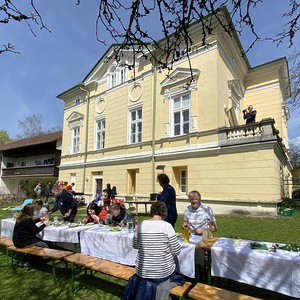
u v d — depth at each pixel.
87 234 4.66
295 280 2.67
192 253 3.37
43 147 28.08
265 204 9.62
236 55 14.49
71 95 20.98
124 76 16.42
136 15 2.29
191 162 11.98
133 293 2.55
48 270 4.77
